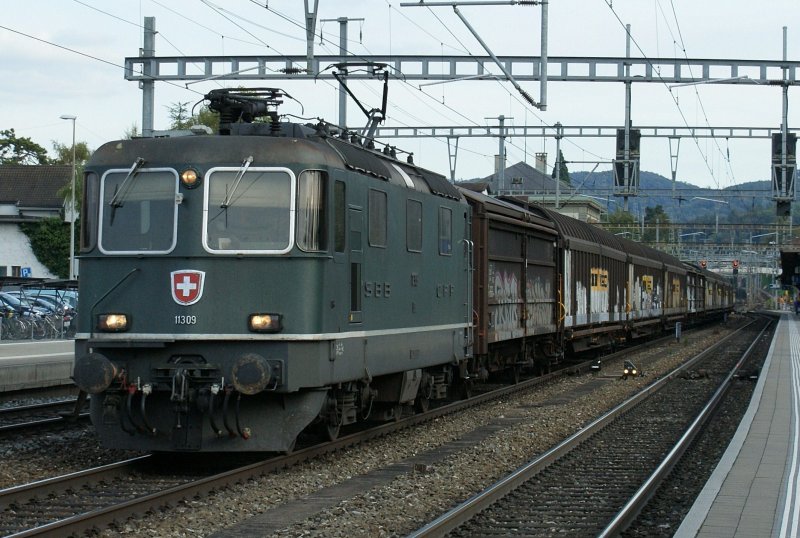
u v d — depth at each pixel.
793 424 19.34
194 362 14.09
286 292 14.10
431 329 19.72
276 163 14.30
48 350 34.19
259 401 14.32
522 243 28.52
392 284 17.47
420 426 19.98
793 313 148.12
